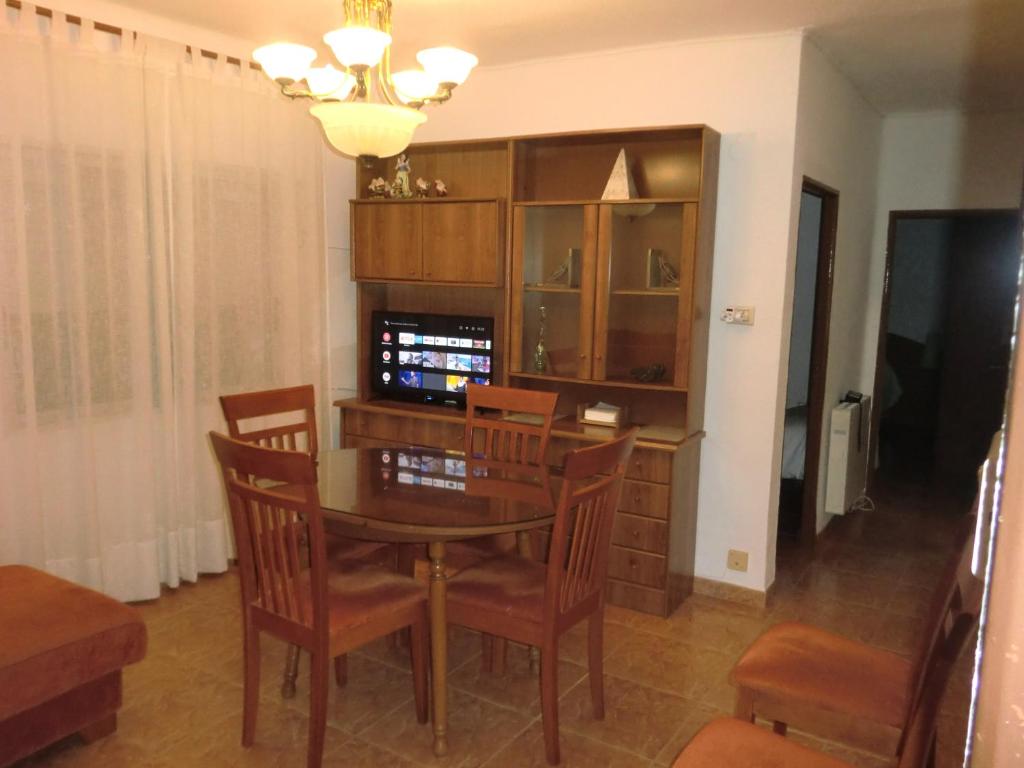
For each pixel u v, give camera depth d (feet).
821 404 14.15
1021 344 1.80
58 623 7.48
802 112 11.19
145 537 11.29
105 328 10.65
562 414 13.32
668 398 12.32
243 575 7.66
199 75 11.42
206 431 12.07
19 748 7.15
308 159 13.19
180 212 11.35
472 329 13.44
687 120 11.68
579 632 10.79
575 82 12.52
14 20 9.52
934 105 15.55
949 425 19.94
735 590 12.01
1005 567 1.82
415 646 8.28
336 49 7.06
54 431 10.33
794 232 11.44
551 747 7.75
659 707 8.95
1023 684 1.79
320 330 13.82
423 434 13.44
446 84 7.79
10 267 9.64
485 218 12.56
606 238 11.64
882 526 15.88
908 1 9.68
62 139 10.01
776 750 5.43
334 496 8.37
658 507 11.19
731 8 10.04
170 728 8.29
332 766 7.73
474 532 7.45
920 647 5.96
